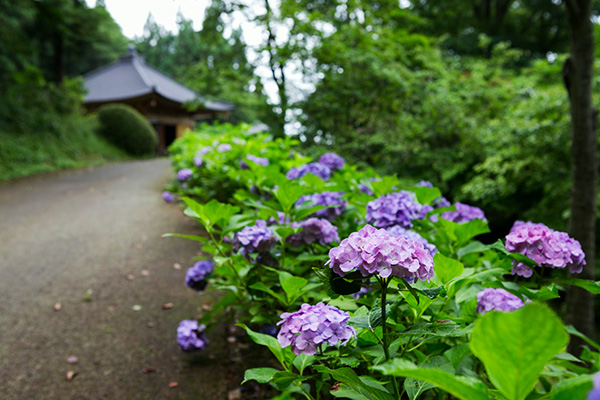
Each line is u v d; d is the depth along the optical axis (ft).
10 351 9.32
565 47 63.16
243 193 8.03
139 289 12.55
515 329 1.70
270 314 6.30
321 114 22.93
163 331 10.18
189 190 15.60
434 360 3.46
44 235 18.28
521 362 1.79
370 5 26.66
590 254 9.23
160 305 11.55
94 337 9.93
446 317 4.05
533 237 4.17
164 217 20.61
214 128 26.35
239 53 26.43
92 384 8.18
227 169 12.99
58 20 59.00
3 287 12.74
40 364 8.85
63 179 36.14
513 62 53.26
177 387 8.00
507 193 22.76
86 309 11.34
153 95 82.94
